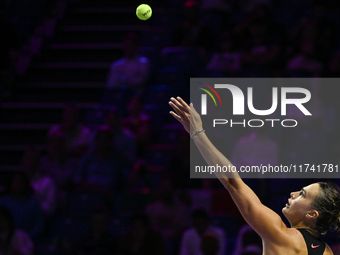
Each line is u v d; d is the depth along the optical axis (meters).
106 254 9.17
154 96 12.82
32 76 14.68
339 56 12.05
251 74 12.02
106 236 9.42
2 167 12.60
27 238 9.77
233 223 10.00
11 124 13.59
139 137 11.88
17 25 15.91
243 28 13.88
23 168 12.52
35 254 10.02
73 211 10.65
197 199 10.32
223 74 12.48
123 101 12.88
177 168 10.79
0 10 15.18
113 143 11.22
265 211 4.04
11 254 9.53
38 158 11.03
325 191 4.27
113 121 11.30
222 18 15.12
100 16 16.20
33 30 15.51
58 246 9.98
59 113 13.72
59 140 11.39
